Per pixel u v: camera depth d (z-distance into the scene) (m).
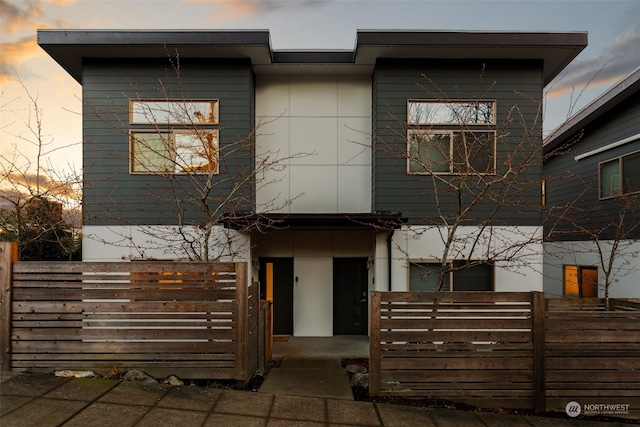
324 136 7.35
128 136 6.50
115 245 6.18
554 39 6.20
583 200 8.93
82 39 6.14
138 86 6.58
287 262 8.00
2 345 3.87
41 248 7.15
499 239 6.02
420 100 6.67
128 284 3.93
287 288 7.96
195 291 3.96
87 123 6.53
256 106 7.34
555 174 10.29
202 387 3.84
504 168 6.34
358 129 7.34
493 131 5.80
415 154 6.49
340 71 7.25
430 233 6.52
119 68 6.60
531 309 3.90
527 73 6.64
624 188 7.58
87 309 3.90
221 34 6.25
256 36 6.27
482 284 6.48
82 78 6.58
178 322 3.94
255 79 7.34
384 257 6.61
